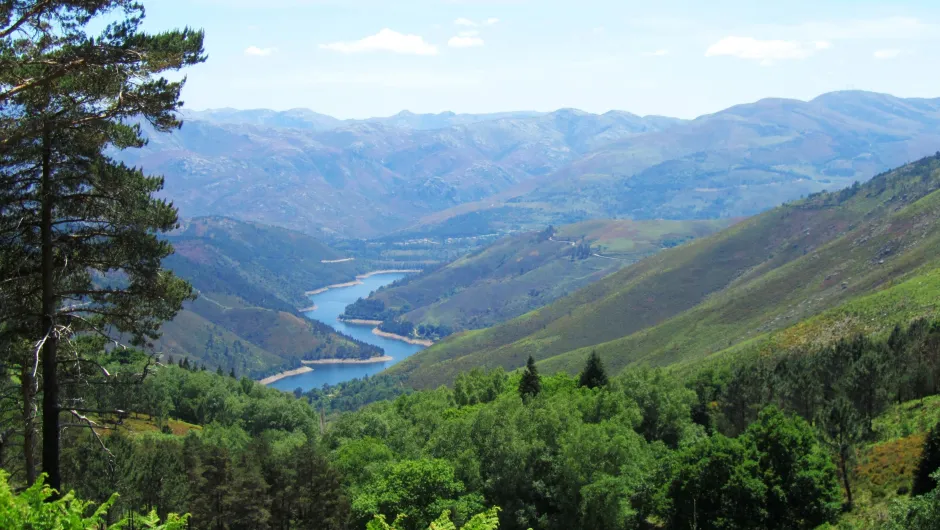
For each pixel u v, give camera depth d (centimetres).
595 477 6100
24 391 2992
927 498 3772
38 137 2625
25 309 2764
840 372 9044
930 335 9500
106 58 2600
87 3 2617
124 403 7931
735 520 5344
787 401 8306
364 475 7038
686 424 8256
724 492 5422
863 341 10438
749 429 6028
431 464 5825
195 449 7219
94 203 2788
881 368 8150
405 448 7712
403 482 5691
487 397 10581
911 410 7469
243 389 17512
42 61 2575
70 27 2658
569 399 8250
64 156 2762
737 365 13512
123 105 2703
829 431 6094
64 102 2739
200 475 6556
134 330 2977
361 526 5894
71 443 5397
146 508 5878
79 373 3003
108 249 2872
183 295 3067
